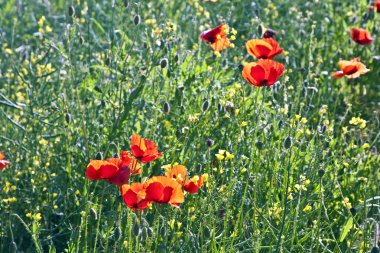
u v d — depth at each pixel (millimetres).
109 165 4602
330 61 8812
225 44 6633
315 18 9617
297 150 5906
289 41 9172
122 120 6367
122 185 4598
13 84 8070
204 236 5098
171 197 4457
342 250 5559
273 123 6266
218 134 6270
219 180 5898
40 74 7031
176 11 9836
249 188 5859
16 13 10242
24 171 6473
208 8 9805
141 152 4828
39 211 6219
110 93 6934
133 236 5000
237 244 5137
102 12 9508
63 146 6586
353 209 5430
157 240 5125
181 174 4887
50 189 6305
